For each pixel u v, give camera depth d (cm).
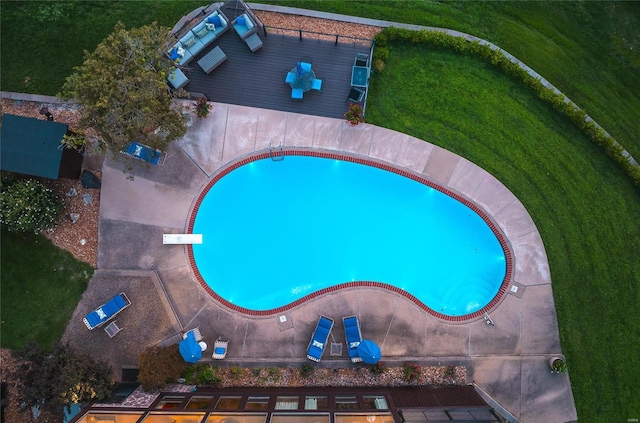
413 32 1806
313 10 1845
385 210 1842
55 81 1803
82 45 1820
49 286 1775
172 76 1703
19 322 1756
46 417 1731
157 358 1648
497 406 1753
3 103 1792
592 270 1809
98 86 1416
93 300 1775
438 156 1830
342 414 1504
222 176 1831
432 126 1839
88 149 1777
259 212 1844
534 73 1852
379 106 1838
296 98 1820
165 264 1803
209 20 1777
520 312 1800
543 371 1775
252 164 1836
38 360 1587
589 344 1786
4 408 1727
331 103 1834
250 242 1839
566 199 1828
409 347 1788
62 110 1798
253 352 1780
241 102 1833
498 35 1859
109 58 1447
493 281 1827
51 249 1786
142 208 1806
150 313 1778
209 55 1794
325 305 1798
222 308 1797
